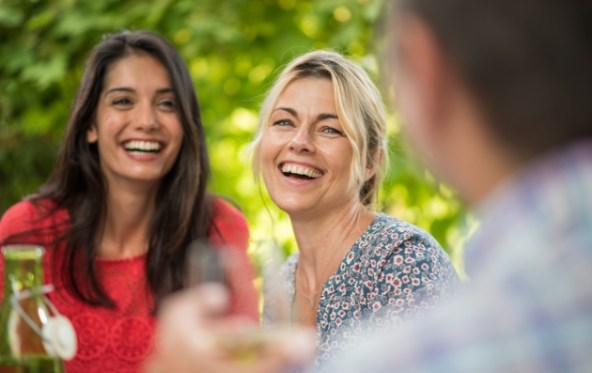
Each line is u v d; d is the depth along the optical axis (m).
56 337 1.75
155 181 2.78
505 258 0.60
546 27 0.61
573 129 0.61
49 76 4.47
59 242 2.74
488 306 0.59
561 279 0.57
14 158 5.41
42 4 4.68
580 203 0.59
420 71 0.67
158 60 2.78
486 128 0.64
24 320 1.73
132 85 2.73
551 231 0.59
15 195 5.43
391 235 2.22
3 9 4.61
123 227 2.80
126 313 2.74
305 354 0.76
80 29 4.41
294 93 2.34
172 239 2.78
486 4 0.62
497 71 0.62
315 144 2.31
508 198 0.62
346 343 2.20
